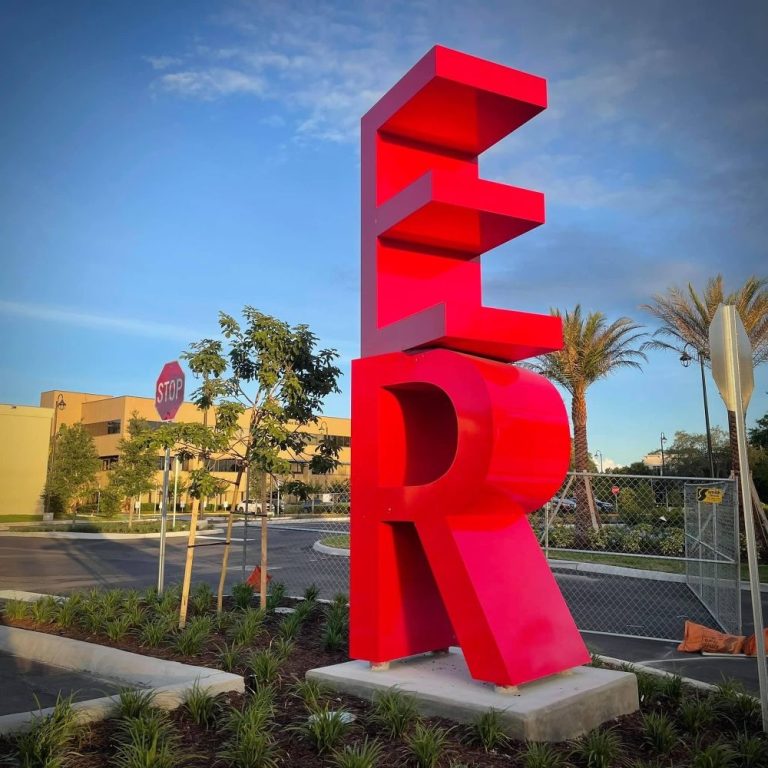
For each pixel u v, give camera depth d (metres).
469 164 7.45
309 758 4.41
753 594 5.21
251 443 9.05
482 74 6.14
